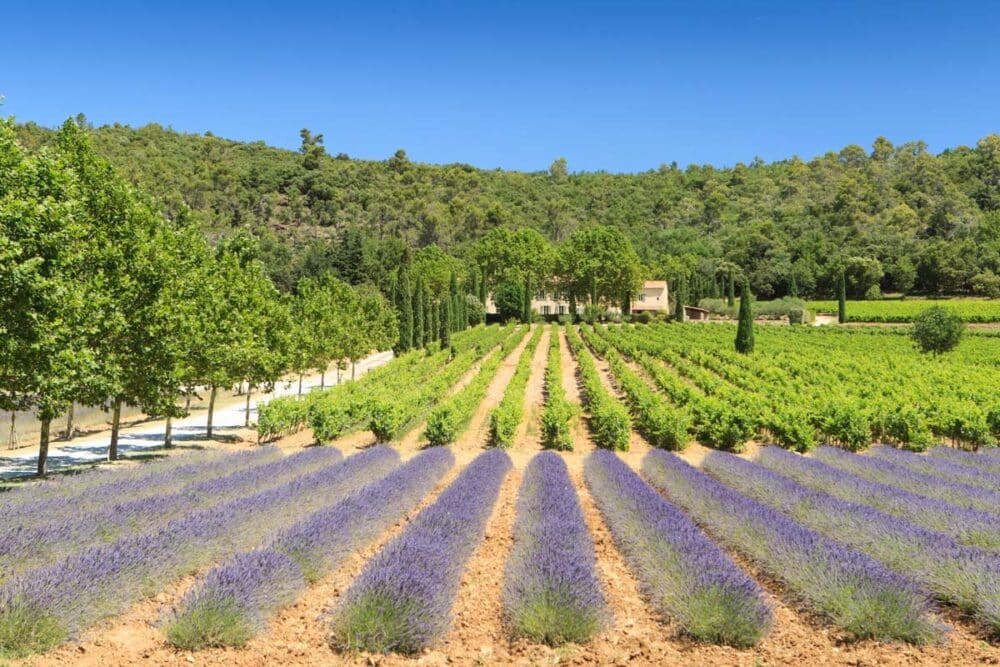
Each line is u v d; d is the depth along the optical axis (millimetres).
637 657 6691
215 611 6613
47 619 6207
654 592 8023
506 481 16766
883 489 13484
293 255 117812
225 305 22234
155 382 17609
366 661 6465
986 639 7312
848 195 161125
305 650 6656
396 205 161000
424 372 43469
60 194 13664
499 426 23672
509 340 68438
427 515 10547
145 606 7664
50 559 8336
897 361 46875
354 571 9227
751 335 55094
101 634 6801
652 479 16484
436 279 102000
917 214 155250
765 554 9172
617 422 23797
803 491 12922
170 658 6316
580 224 176375
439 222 152125
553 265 107312
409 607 6727
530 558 8312
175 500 11297
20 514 9977
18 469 18141
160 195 118375
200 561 8828
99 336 16047
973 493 13547
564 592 7199
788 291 117875
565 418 24453
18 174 12453
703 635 6996
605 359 57531
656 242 156875
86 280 15906
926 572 8539
